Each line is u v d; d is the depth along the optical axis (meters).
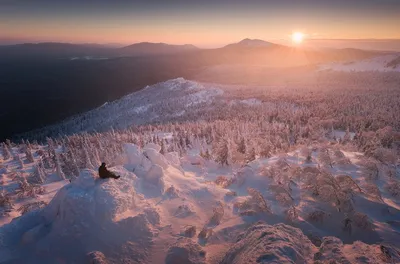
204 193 13.30
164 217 11.24
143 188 12.90
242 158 18.95
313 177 13.79
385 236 10.16
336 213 11.34
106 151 22.98
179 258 9.09
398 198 12.79
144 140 31.27
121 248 9.48
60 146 34.28
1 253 9.45
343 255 8.08
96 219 10.02
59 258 9.24
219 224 11.02
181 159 19.41
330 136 30.47
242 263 7.61
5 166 23.81
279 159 17.59
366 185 13.30
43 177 19.58
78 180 11.23
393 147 20.62
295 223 10.93
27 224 10.72
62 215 10.11
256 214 11.39
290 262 7.19
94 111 131.62
